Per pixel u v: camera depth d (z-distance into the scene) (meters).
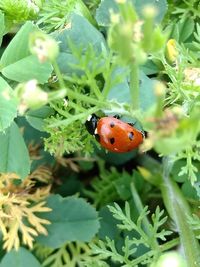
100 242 0.07
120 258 0.07
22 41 0.06
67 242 0.08
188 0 0.08
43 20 0.07
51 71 0.06
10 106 0.06
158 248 0.07
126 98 0.06
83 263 0.07
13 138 0.07
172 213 0.07
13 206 0.07
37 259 0.08
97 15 0.07
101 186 0.08
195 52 0.07
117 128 0.06
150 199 0.08
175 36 0.07
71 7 0.07
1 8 0.07
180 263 0.05
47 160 0.08
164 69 0.07
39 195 0.07
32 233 0.07
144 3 0.07
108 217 0.08
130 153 0.08
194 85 0.07
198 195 0.07
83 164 0.09
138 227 0.07
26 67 0.06
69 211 0.07
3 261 0.07
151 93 0.06
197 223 0.07
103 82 0.07
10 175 0.07
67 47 0.07
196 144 0.06
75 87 0.06
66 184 0.08
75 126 0.07
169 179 0.08
